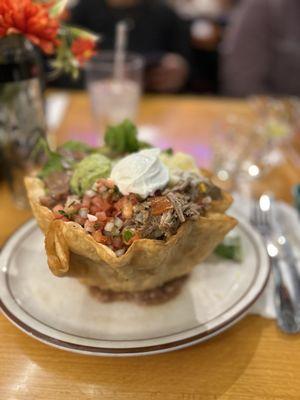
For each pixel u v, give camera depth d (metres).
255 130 1.52
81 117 1.70
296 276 0.86
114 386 0.67
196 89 3.00
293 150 1.45
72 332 0.71
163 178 0.74
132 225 0.70
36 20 0.90
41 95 1.12
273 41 2.39
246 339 0.75
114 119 1.56
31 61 1.04
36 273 0.84
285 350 0.73
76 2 2.77
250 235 0.92
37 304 0.77
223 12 3.61
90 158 0.80
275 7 2.32
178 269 0.79
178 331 0.71
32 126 1.10
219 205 0.80
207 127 1.62
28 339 0.75
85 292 0.80
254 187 1.24
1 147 1.12
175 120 1.69
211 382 0.68
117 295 0.79
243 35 2.41
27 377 0.68
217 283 0.82
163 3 2.79
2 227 1.05
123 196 0.73
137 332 0.71
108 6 2.65
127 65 1.62
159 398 0.65
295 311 0.78
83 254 0.70
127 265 0.68
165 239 0.69
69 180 0.80
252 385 0.67
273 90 2.50
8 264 0.84
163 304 0.77
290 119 1.64
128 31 2.62
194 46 3.11
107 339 0.69
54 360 0.71
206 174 0.92
